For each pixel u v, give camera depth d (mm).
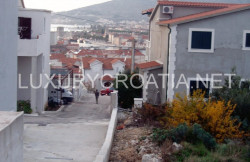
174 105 13828
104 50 85312
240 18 20609
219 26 20625
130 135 12656
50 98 30016
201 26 20641
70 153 10539
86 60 62812
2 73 10984
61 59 69750
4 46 11133
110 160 10055
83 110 26297
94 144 11906
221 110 12570
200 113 12828
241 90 15023
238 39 20734
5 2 11094
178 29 20688
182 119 12758
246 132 13023
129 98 24578
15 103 12898
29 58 23641
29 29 24375
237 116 13453
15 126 5117
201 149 10281
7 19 11422
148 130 13172
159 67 23391
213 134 12438
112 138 11562
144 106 15516
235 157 9914
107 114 23500
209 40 20734
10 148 4855
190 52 20797
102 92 49188
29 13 24359
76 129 14562
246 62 20844
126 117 16047
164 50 23016
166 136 11125
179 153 9914
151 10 29688
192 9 26859
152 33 29219
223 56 20828
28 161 9336
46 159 9688
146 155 9672
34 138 12484
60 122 17250
